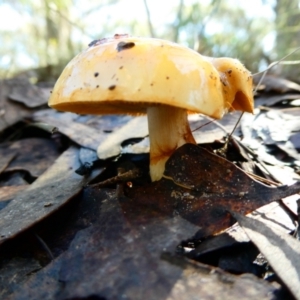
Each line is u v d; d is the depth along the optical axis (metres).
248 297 0.05
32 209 0.07
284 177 0.08
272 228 0.06
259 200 0.06
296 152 0.09
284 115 0.12
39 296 0.05
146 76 0.06
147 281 0.05
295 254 0.05
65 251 0.06
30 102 0.17
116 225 0.06
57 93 0.07
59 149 0.12
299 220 0.06
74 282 0.05
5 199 0.08
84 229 0.06
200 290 0.05
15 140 0.14
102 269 0.05
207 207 0.06
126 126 0.11
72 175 0.09
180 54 0.06
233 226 0.06
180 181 0.07
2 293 0.05
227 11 0.29
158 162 0.08
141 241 0.05
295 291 0.05
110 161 0.09
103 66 0.06
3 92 0.18
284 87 0.14
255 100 0.14
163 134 0.08
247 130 0.11
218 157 0.07
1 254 0.06
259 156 0.09
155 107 0.08
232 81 0.07
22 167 0.11
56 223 0.07
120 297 0.05
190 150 0.07
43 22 0.32
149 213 0.06
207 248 0.06
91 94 0.06
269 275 0.05
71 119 0.14
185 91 0.06
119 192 0.07
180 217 0.06
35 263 0.06
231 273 0.05
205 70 0.06
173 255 0.05
